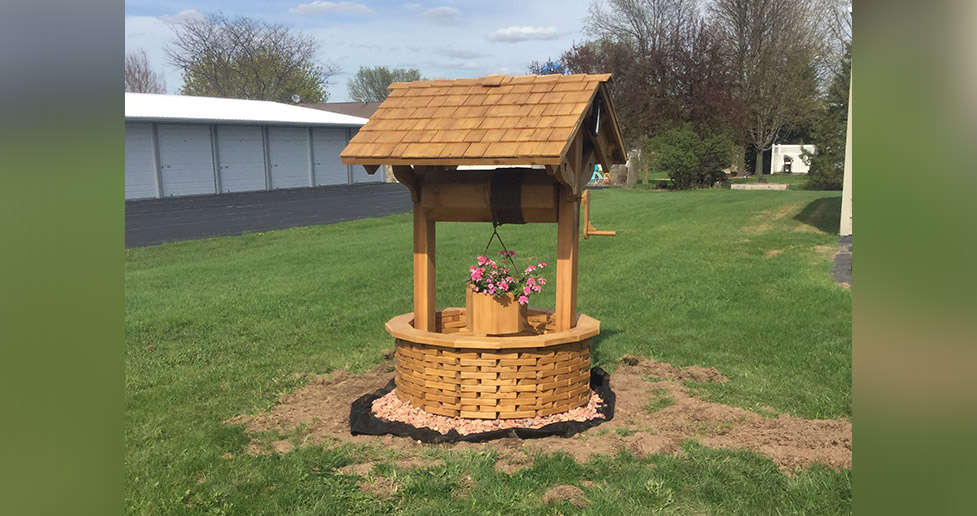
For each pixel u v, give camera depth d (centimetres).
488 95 475
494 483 370
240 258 1298
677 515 333
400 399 493
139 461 404
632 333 700
